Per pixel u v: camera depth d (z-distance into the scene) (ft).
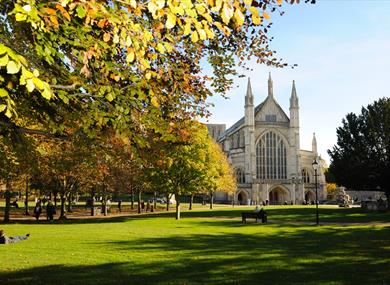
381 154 184.85
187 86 29.32
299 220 117.60
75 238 68.33
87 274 38.50
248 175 343.87
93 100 25.94
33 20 15.07
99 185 162.91
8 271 39.99
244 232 80.89
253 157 343.46
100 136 30.50
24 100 27.71
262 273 38.93
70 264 43.57
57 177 123.85
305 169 360.28
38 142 45.68
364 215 134.82
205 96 32.71
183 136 32.48
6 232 81.41
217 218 131.44
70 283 34.96
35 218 140.67
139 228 91.30
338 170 199.31
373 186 192.34
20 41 23.62
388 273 38.68
